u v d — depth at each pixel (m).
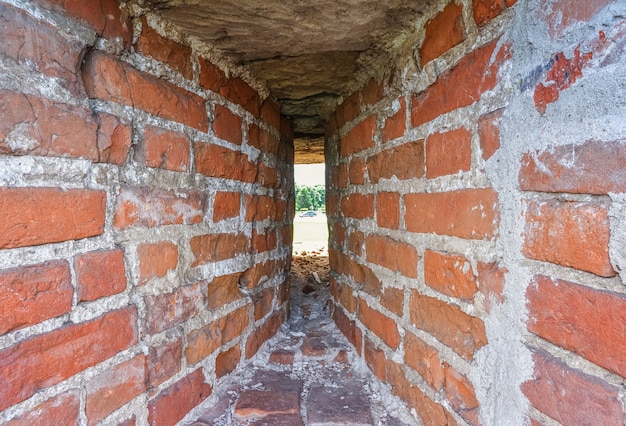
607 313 0.51
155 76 0.90
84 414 0.70
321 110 1.76
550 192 0.60
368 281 1.33
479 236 0.76
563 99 0.57
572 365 0.56
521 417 0.66
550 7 0.59
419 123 0.99
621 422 0.49
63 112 0.66
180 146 0.97
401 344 1.09
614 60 0.49
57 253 0.65
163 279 0.91
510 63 0.68
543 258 0.61
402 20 0.97
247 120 1.33
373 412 1.11
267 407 1.09
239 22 0.95
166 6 0.86
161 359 0.90
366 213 1.33
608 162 0.50
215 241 1.12
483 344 0.75
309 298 2.15
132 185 0.82
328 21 0.96
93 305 0.72
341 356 1.42
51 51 0.64
